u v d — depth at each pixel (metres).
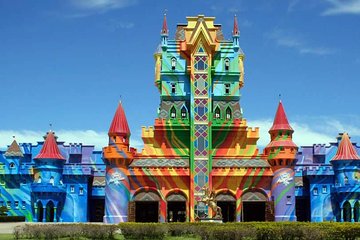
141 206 84.62
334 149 98.75
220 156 80.44
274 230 43.34
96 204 91.44
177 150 80.50
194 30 82.25
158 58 90.81
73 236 47.53
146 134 80.75
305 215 88.19
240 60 89.88
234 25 87.12
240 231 43.53
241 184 78.44
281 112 81.44
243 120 81.75
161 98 83.56
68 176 86.69
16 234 47.16
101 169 97.88
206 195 65.12
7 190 91.12
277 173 78.25
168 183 78.31
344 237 42.38
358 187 80.81
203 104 80.44
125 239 47.59
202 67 81.75
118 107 81.12
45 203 83.06
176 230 50.78
